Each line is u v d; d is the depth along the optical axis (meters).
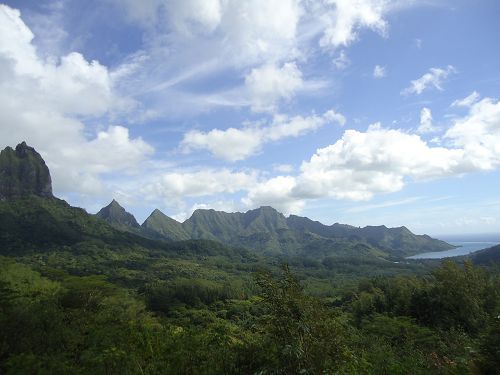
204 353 8.10
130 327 9.64
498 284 35.44
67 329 9.70
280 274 7.84
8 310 9.77
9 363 7.47
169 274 149.62
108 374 7.42
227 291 90.38
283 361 6.99
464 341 20.84
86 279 29.42
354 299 61.88
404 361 11.70
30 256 144.12
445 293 34.16
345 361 7.61
